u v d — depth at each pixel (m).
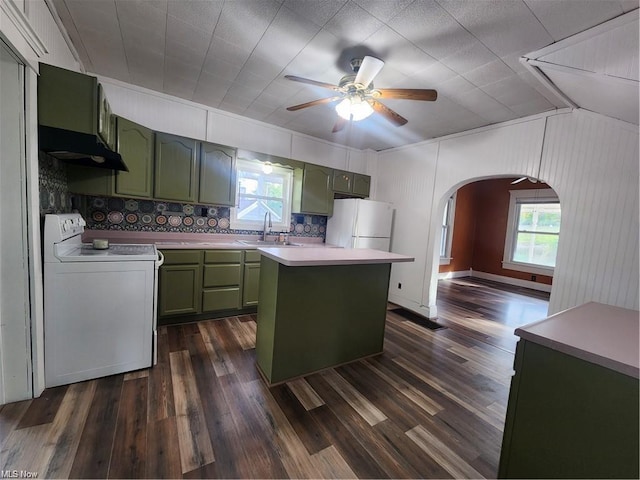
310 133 4.02
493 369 2.42
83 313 1.84
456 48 1.90
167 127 3.05
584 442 0.94
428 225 3.86
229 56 2.20
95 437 1.42
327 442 1.51
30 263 1.62
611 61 1.61
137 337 2.03
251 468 1.32
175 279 2.84
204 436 1.48
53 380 1.78
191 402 1.74
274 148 3.83
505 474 1.13
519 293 5.52
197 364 2.19
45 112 1.60
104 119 1.85
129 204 2.99
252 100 3.03
